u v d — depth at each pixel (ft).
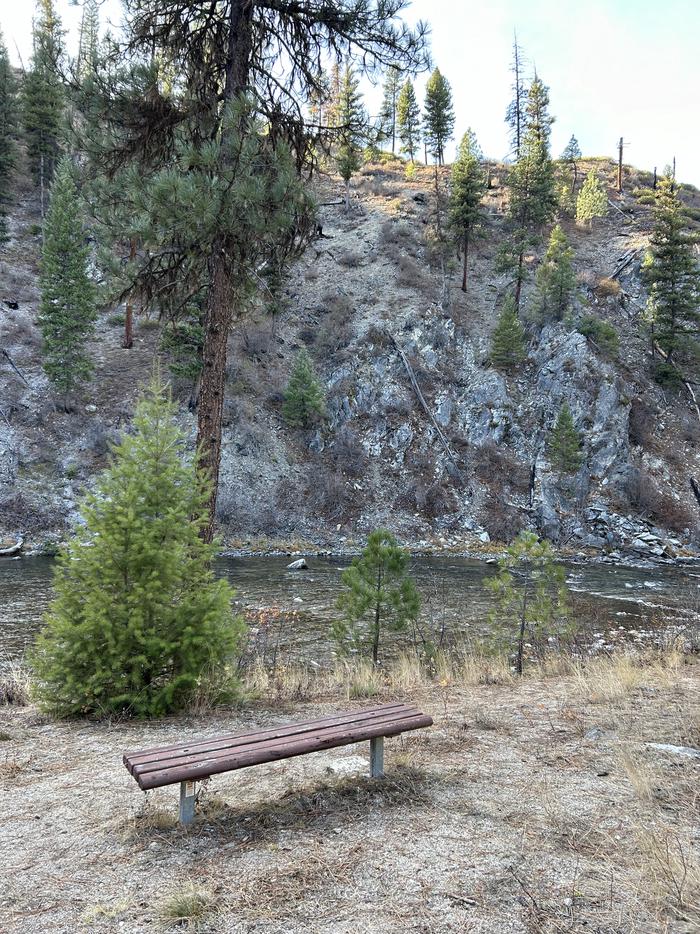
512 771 15.39
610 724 19.58
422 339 144.25
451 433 130.62
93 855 11.41
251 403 125.39
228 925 8.90
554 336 141.69
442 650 39.37
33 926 9.05
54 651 21.58
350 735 13.99
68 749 18.40
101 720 21.47
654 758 16.07
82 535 22.34
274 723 21.27
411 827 12.16
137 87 29.94
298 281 158.81
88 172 31.32
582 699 23.56
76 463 104.01
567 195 209.67
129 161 31.42
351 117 34.40
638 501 120.47
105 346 130.72
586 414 129.70
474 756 16.62
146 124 31.17
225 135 28.63
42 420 107.96
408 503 119.34
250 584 72.54
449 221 167.73
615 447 125.18
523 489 123.54
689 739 17.80
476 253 178.29
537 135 178.60
